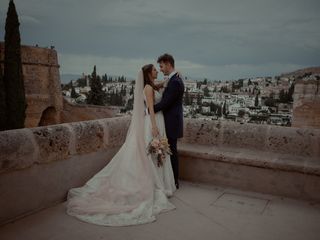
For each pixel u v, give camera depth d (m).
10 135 3.53
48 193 4.01
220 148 5.26
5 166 3.44
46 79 49.81
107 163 5.00
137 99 4.43
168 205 4.06
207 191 4.75
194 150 5.11
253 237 3.39
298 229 3.60
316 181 4.31
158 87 4.76
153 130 4.41
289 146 4.89
